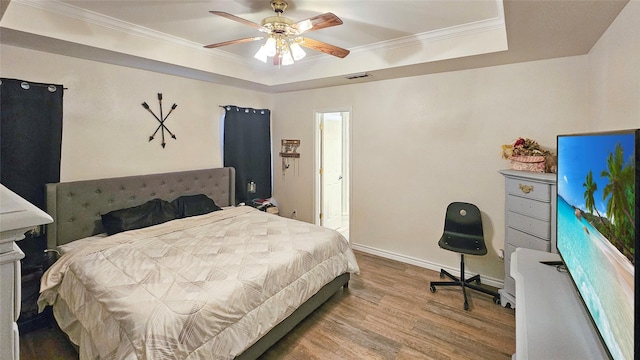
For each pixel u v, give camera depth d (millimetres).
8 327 495
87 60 2820
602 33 1947
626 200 774
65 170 2744
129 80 3129
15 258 492
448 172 3244
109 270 1957
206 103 3879
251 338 1808
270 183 4867
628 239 760
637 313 659
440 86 3227
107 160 3012
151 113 3330
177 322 1500
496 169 2953
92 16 2383
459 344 2146
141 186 3182
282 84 3986
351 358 2021
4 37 2217
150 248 2352
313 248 2461
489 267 3070
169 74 3447
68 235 2678
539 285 1431
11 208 486
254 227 2947
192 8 2285
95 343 1608
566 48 2295
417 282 3115
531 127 2732
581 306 1259
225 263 2084
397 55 2984
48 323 2324
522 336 1096
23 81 2451
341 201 5359
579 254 1194
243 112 4293
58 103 2629
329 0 2125
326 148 4809
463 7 2217
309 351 2092
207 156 3936
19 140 2457
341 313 2549
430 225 3422
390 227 3738
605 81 1921
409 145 3496
